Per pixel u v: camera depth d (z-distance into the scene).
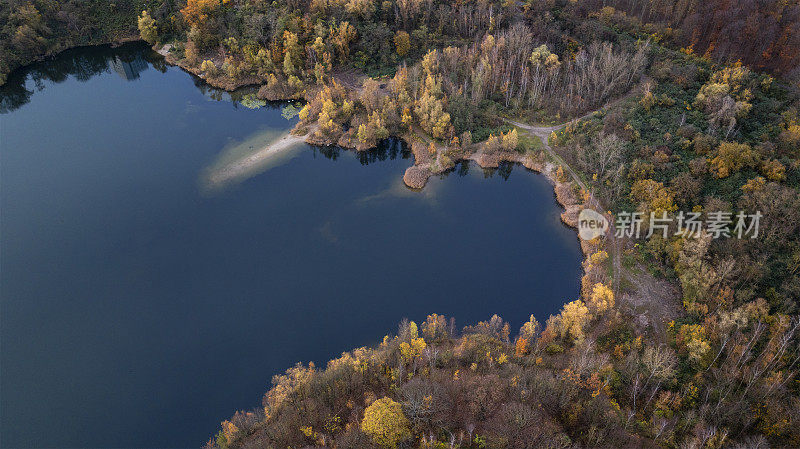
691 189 146.00
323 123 193.75
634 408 101.00
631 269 137.88
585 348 113.88
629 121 177.62
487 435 89.50
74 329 131.88
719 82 183.88
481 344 114.81
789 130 155.25
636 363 108.31
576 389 98.25
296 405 103.12
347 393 105.00
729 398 101.69
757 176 146.50
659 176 155.75
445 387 100.94
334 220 162.50
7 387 118.88
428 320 122.56
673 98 185.50
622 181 158.75
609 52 191.75
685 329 115.81
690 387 103.19
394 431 88.69
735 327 113.25
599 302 121.50
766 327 113.00
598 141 172.50
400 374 104.44
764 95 179.88
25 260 150.75
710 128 164.38
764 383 101.69
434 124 188.88
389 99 197.38
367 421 89.19
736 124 166.12
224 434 104.06
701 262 125.50
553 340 118.00
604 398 97.81
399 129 197.38
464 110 192.88
